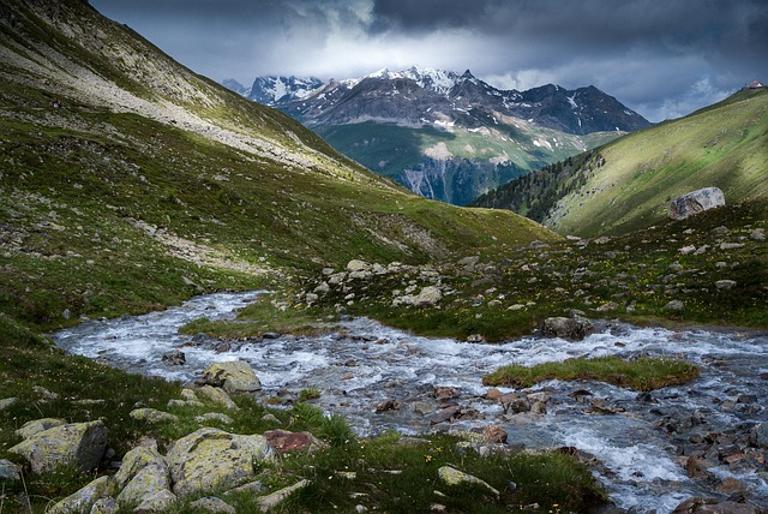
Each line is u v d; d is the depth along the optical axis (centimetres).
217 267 5872
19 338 2481
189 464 1062
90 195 6097
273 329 3453
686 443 1423
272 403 2008
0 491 912
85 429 1144
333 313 3778
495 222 12406
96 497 933
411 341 2972
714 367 2064
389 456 1316
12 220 4703
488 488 1124
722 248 3647
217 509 869
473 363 2486
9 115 7350
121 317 3891
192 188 7744
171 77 16400
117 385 1920
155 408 1586
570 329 2723
